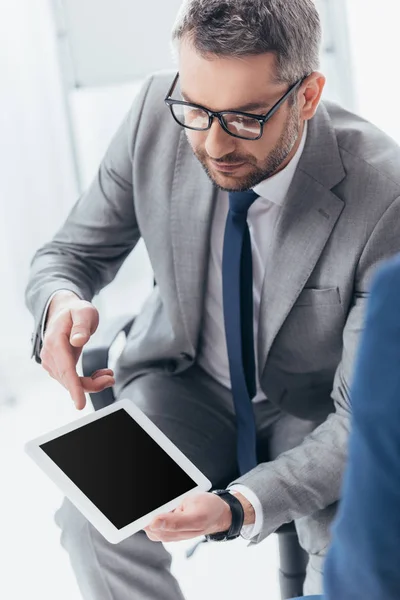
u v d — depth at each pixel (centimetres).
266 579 242
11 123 311
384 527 95
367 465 94
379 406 92
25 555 257
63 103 315
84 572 175
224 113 152
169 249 189
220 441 196
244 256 182
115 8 308
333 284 173
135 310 339
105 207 201
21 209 319
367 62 327
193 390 201
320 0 319
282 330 181
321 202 172
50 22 306
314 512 173
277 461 169
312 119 176
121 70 316
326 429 172
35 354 190
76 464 159
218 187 166
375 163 172
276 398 192
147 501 155
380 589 98
